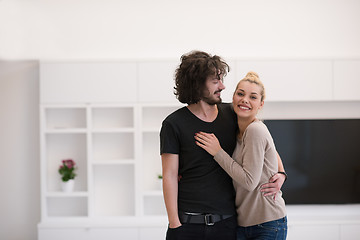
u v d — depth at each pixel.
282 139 4.14
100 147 4.13
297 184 4.16
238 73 3.92
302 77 3.94
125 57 4.16
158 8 4.16
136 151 3.92
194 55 2.11
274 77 3.94
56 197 4.14
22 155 4.16
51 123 4.09
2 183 4.17
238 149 2.20
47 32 4.14
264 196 2.15
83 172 4.13
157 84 3.91
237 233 2.24
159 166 4.16
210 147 2.06
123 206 4.16
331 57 3.94
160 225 3.84
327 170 4.15
